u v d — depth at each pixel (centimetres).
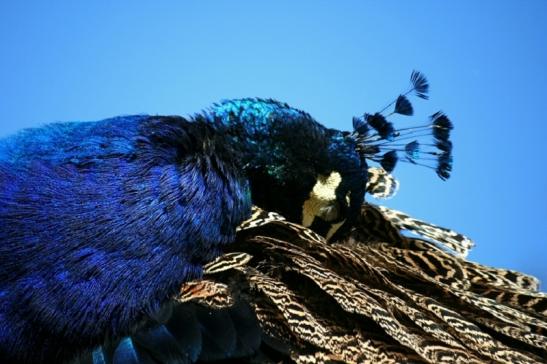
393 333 607
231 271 644
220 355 594
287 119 728
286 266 656
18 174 592
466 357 610
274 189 735
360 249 725
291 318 610
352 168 740
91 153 605
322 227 745
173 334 595
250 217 668
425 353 606
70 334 576
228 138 721
